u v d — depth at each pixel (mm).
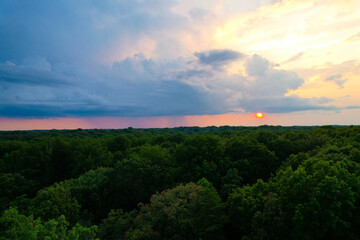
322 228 14852
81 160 43969
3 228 12555
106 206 31094
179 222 19156
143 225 19875
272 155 34750
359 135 32875
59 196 23984
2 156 45250
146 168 32938
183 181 30203
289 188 17312
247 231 19141
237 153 37062
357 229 15930
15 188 34062
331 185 15328
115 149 57500
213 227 18062
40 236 11914
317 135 40875
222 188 28422
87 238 15109
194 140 36094
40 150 46500
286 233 16578
